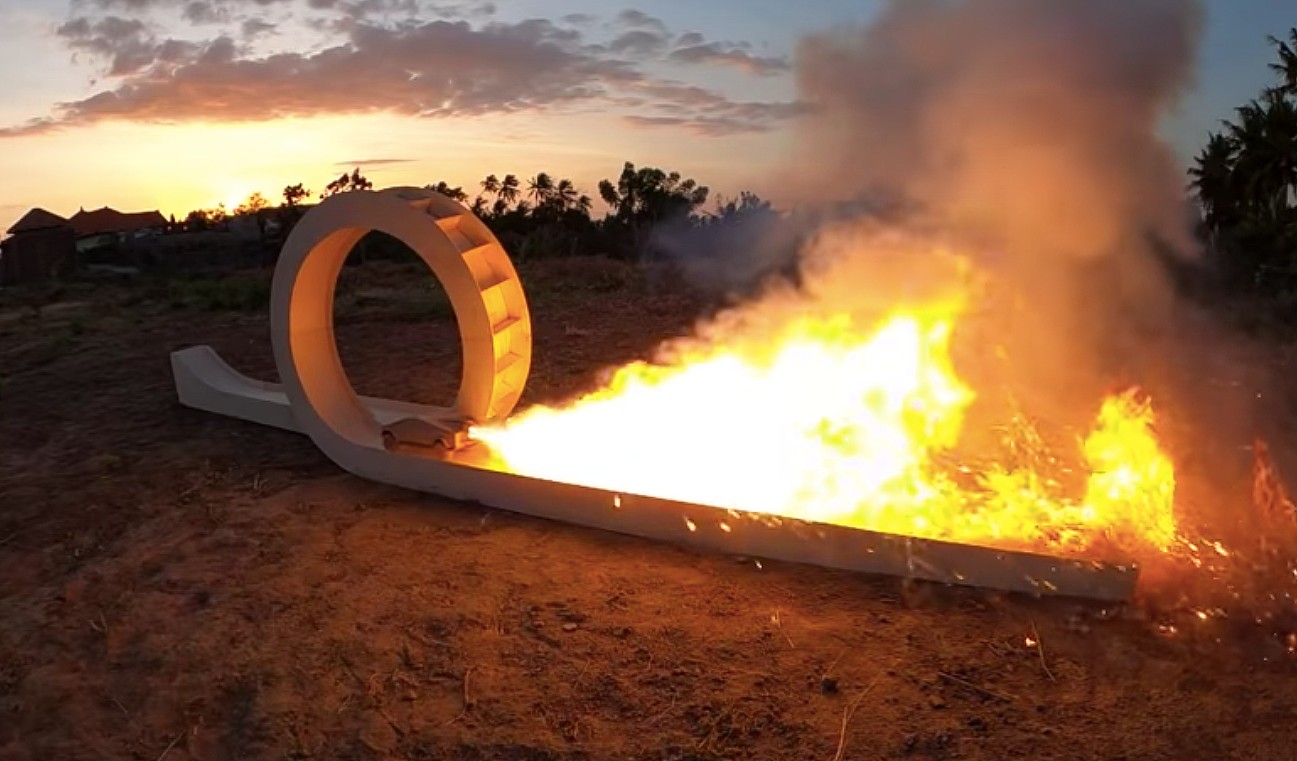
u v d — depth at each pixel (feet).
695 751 14.42
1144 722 14.33
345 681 16.83
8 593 21.25
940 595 18.24
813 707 15.21
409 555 21.31
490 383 26.37
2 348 51.16
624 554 20.79
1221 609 17.16
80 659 18.26
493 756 14.65
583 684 16.22
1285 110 82.38
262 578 20.70
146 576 21.35
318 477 26.73
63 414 35.86
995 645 16.51
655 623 17.89
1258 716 14.28
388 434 26.71
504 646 17.49
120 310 65.31
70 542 23.66
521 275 71.26
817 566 19.66
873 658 16.38
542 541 21.65
